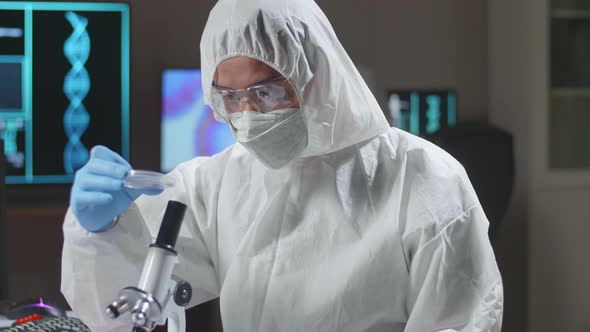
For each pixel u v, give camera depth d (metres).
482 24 4.10
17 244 3.63
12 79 3.46
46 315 1.82
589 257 3.94
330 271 1.36
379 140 1.43
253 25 1.25
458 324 1.27
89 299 1.36
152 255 1.02
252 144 1.34
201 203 1.50
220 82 1.31
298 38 1.26
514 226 3.96
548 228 3.88
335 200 1.39
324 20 1.34
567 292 3.93
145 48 3.74
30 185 3.52
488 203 3.18
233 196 1.46
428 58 4.06
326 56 1.29
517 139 3.92
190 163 1.56
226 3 1.30
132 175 1.15
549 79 3.86
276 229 1.41
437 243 1.29
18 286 3.65
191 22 3.77
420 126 3.96
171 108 3.54
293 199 1.41
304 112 1.31
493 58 4.05
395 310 1.35
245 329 1.41
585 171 3.91
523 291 3.97
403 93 3.94
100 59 3.50
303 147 1.38
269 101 1.30
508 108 3.97
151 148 3.77
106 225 1.32
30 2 3.43
